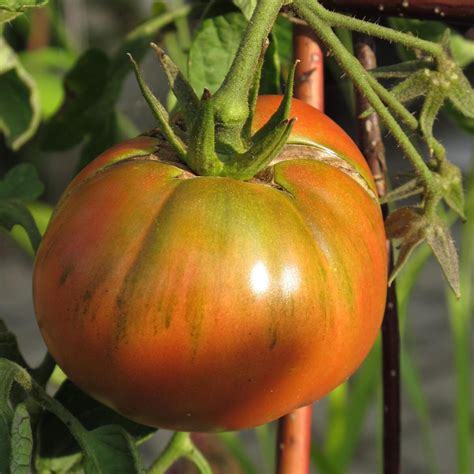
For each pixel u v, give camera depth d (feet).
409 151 1.47
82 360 1.34
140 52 1.95
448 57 1.49
